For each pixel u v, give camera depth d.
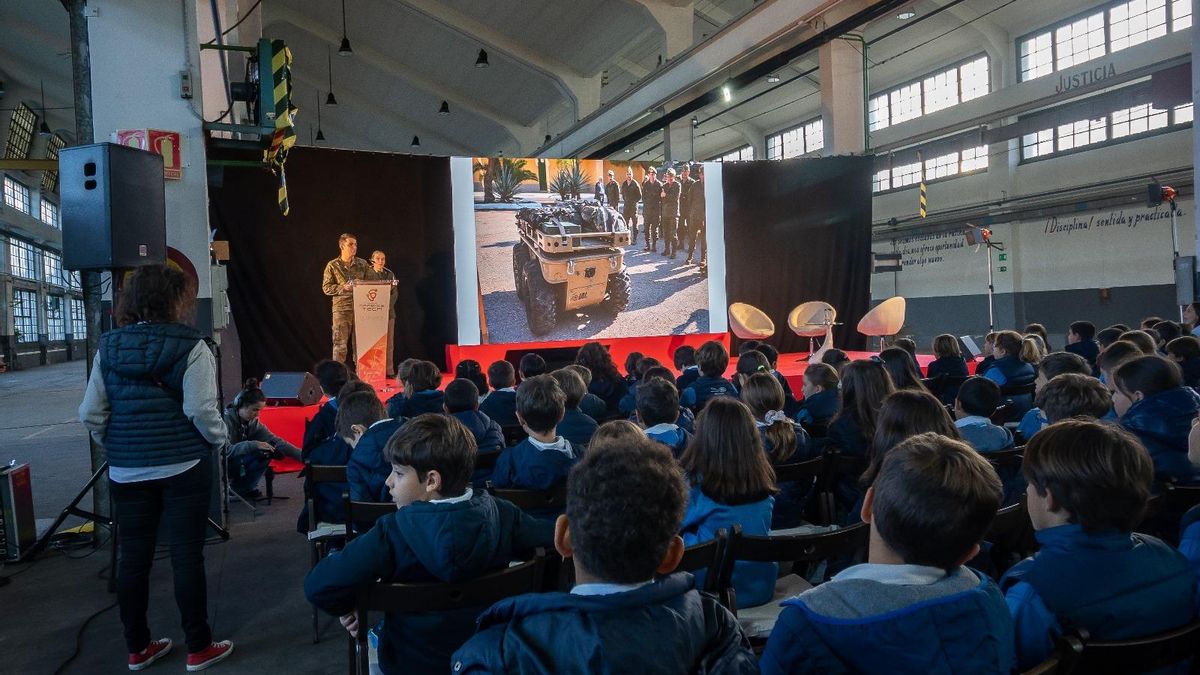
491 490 2.64
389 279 9.24
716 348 4.74
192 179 4.78
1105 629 1.33
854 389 3.18
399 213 10.03
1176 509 2.26
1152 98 9.24
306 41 19.50
